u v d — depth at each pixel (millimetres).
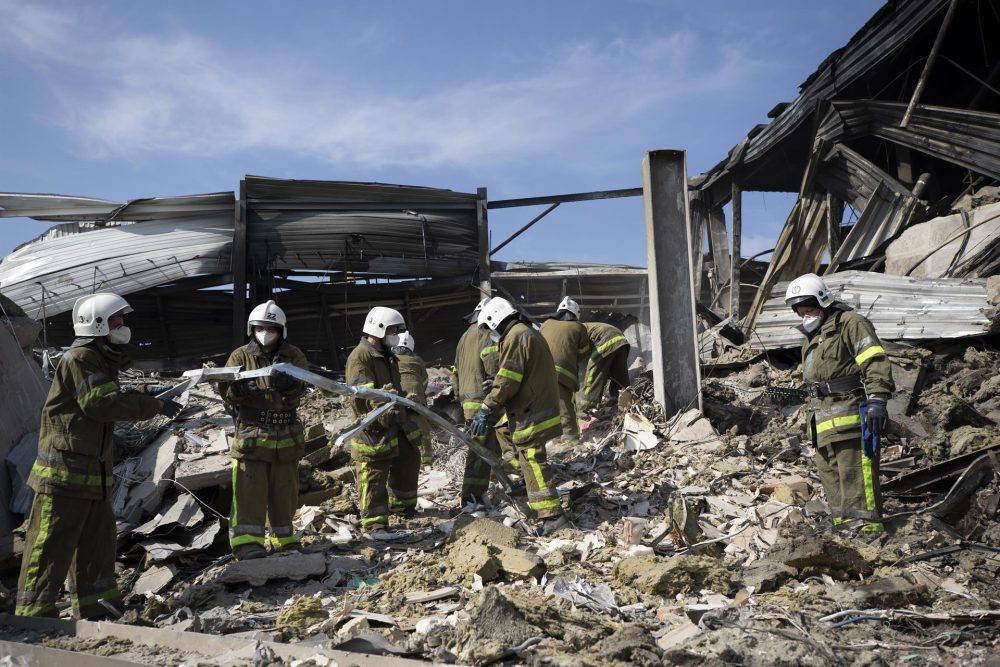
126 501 6871
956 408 8000
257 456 5867
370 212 16203
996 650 3873
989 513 5934
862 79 15891
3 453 6922
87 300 5098
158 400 5270
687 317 9750
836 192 16172
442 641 4117
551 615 4316
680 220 10031
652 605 4699
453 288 17234
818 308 5867
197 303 16484
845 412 5656
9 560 6078
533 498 6426
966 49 16141
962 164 13672
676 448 8469
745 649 3938
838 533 5676
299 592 5328
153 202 15695
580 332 9016
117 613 5059
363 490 6688
